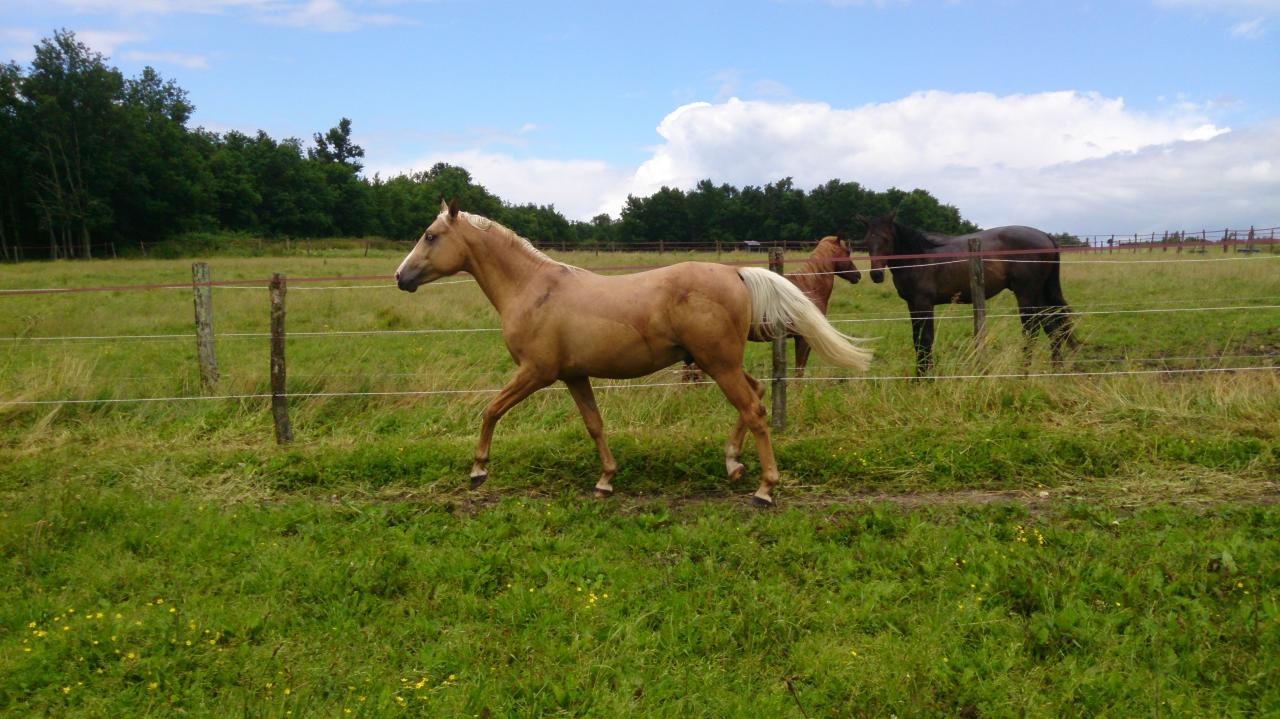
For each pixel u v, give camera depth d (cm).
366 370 979
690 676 332
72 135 5581
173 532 505
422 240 593
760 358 1032
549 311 561
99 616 385
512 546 479
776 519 516
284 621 390
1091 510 504
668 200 7769
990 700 312
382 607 404
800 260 861
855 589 405
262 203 7419
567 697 320
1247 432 630
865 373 862
